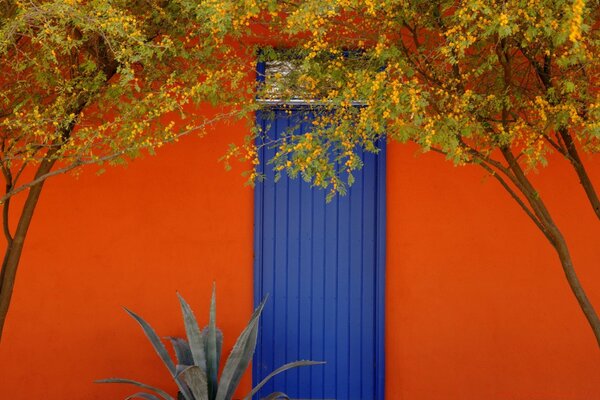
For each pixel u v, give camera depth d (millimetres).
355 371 5941
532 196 3895
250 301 5801
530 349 5730
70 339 5711
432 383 5766
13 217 5633
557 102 3697
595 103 3447
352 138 3762
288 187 5926
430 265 5777
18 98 3969
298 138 3916
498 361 5742
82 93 3865
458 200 5762
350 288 5949
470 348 5746
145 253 5746
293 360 5941
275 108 5520
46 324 5703
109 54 3982
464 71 3977
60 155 3746
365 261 5934
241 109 4129
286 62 4504
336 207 5945
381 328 5809
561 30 3023
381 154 5812
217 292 5770
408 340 5785
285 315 5938
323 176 3584
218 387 4664
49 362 5703
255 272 5797
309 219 5941
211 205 5781
